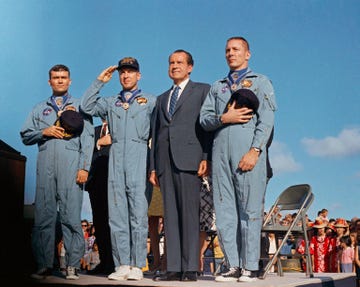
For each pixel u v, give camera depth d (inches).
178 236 202.5
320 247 363.3
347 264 345.1
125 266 206.4
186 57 213.0
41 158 216.1
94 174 244.7
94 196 244.8
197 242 199.6
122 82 221.3
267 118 195.5
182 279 194.2
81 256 212.1
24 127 218.5
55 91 224.4
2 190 204.5
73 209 213.3
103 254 242.1
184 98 209.0
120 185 211.9
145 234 209.2
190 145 204.8
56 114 220.5
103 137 230.8
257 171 193.5
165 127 209.8
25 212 227.6
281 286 172.7
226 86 202.5
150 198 217.3
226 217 196.9
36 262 214.1
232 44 204.2
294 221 216.4
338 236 358.9
